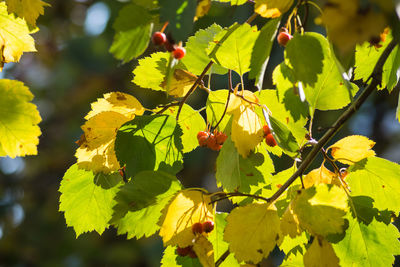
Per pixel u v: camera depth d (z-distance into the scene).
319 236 1.21
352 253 1.29
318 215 1.21
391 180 1.30
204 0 1.20
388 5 1.15
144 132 1.29
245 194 1.26
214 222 1.28
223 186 1.28
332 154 1.31
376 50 1.29
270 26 1.22
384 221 1.28
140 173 1.27
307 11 1.22
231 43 1.26
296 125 1.30
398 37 1.20
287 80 1.29
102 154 1.30
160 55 1.33
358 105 1.28
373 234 1.29
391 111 2.90
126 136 1.29
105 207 1.32
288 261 1.30
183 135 1.34
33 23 1.29
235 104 1.28
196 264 1.30
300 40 1.21
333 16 1.15
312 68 1.20
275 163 2.60
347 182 1.31
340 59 1.19
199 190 1.26
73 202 1.32
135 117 1.29
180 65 1.33
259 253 1.23
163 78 1.33
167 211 1.25
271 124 1.27
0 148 1.28
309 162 1.27
